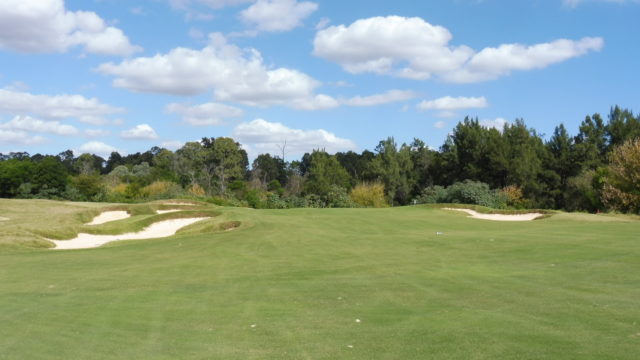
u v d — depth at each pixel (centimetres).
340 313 904
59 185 5544
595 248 1592
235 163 8744
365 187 5925
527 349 652
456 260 1495
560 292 1010
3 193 5341
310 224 2709
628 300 928
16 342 773
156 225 2947
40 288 1247
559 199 6212
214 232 2550
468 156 6625
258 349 708
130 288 1219
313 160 6812
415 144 8244
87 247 2295
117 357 692
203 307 988
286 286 1187
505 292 1027
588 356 615
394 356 650
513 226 2592
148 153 12494
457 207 3731
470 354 641
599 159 6200
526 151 6094
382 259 1566
